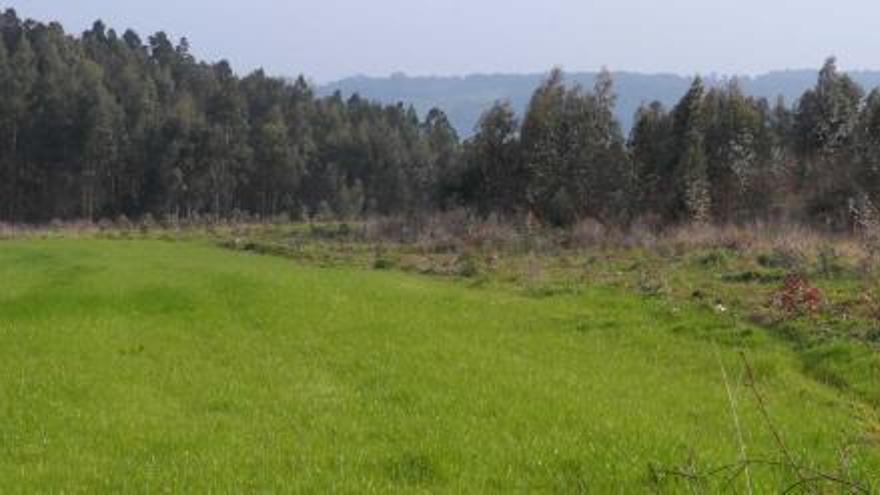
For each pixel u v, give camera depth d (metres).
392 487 10.34
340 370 17.55
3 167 103.94
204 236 64.62
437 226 53.91
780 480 10.05
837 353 17.66
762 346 19.22
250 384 16.34
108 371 17.45
